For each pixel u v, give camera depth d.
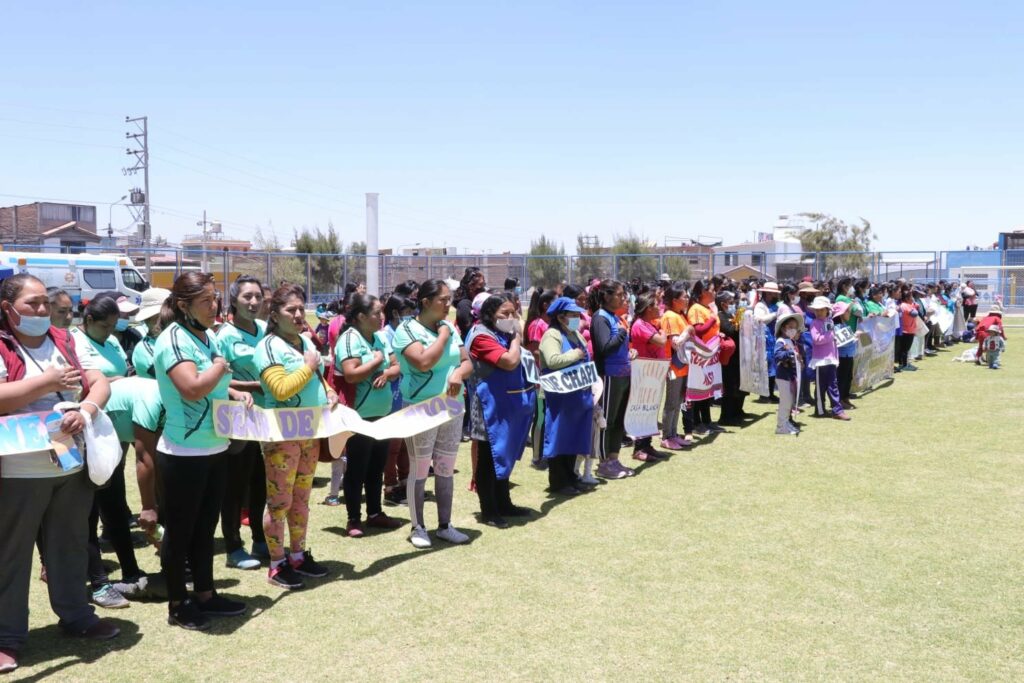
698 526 5.79
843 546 5.29
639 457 7.96
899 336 14.78
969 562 4.96
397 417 5.15
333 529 5.92
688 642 3.90
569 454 6.61
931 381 13.27
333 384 6.13
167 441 4.00
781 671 3.59
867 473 7.26
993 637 3.92
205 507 4.19
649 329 7.73
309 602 4.48
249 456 5.06
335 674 3.61
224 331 5.06
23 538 3.69
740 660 3.70
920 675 3.54
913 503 6.28
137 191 54.25
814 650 3.80
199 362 3.96
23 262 21.50
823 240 59.12
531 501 6.62
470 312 8.05
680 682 3.50
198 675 3.62
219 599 4.32
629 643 3.90
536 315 7.98
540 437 7.89
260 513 5.27
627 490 6.85
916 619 4.14
